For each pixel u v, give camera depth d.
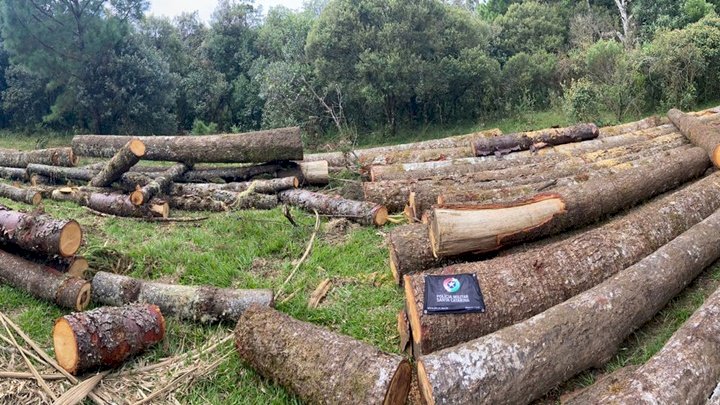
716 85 13.63
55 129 18.25
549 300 4.14
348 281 5.39
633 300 3.93
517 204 5.14
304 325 3.90
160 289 4.76
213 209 7.77
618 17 18.83
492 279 4.17
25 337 4.24
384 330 4.59
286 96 15.40
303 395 3.56
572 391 3.63
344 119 15.15
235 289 4.78
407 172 8.20
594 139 9.17
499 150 8.81
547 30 17.70
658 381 3.11
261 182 8.14
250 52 19.33
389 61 13.59
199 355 4.18
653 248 4.83
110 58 16.12
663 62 13.26
